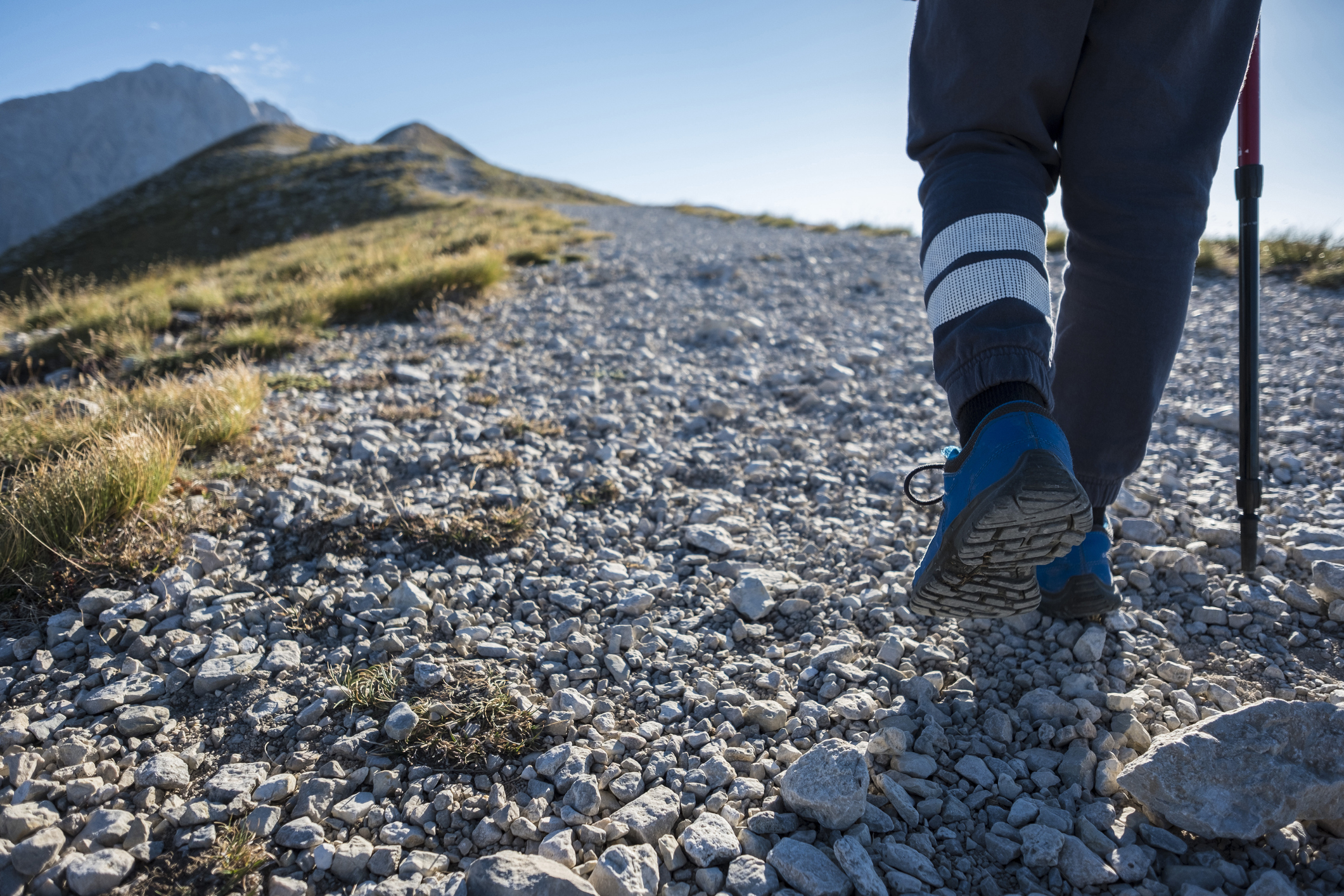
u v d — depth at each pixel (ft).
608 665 5.78
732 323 17.49
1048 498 3.45
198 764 4.83
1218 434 10.62
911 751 4.84
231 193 118.73
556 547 7.59
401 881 3.92
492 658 5.83
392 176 119.96
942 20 4.00
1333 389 12.13
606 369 14.46
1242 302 6.21
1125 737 4.86
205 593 6.48
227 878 3.97
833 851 4.05
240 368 12.26
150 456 7.89
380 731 5.07
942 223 3.80
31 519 6.83
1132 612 6.25
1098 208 4.29
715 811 4.44
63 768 4.67
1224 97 4.13
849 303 21.54
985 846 4.17
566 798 4.52
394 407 11.87
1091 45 4.06
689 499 8.86
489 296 22.18
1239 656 5.67
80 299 24.14
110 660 5.73
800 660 5.90
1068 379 4.90
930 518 8.24
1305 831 4.10
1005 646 5.88
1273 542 7.09
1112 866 3.92
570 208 80.07
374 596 6.57
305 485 8.44
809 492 9.22
